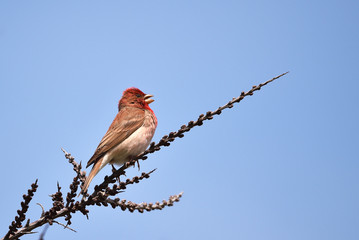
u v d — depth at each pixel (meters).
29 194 7.01
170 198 7.84
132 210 7.69
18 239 7.16
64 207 7.61
